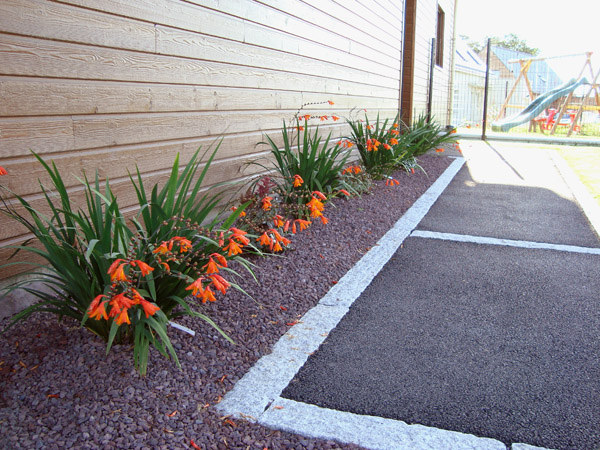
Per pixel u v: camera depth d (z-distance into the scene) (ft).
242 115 14.35
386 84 28.96
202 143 12.76
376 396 7.04
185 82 11.90
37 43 8.39
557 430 6.35
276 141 16.40
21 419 6.12
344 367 7.78
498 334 8.89
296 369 7.63
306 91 18.35
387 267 12.16
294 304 9.81
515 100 75.05
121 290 6.88
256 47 14.74
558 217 17.17
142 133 10.78
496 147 36.45
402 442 6.07
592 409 6.76
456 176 24.73
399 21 30.76
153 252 7.12
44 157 8.75
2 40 7.86
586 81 52.85
